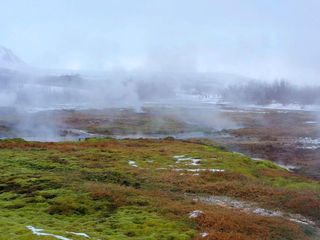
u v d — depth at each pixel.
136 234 33.03
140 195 46.72
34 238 28.08
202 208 41.81
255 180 61.59
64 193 46.03
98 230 33.66
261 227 36.84
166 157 77.56
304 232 38.31
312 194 52.88
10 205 41.66
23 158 71.56
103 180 56.59
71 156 75.56
